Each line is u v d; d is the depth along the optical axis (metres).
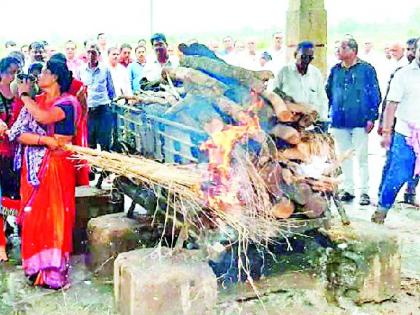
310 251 4.96
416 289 4.62
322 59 7.95
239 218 3.97
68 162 4.63
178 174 3.97
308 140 4.38
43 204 4.56
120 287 4.00
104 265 4.85
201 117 4.20
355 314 4.21
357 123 7.07
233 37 10.96
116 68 9.41
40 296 4.52
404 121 5.80
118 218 5.12
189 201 3.96
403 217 6.57
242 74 4.45
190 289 3.84
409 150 5.84
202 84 4.31
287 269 4.86
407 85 5.79
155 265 3.95
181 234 4.19
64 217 4.61
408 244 5.66
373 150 10.14
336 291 4.42
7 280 4.81
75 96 4.86
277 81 6.67
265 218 4.09
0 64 5.28
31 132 4.52
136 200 5.02
